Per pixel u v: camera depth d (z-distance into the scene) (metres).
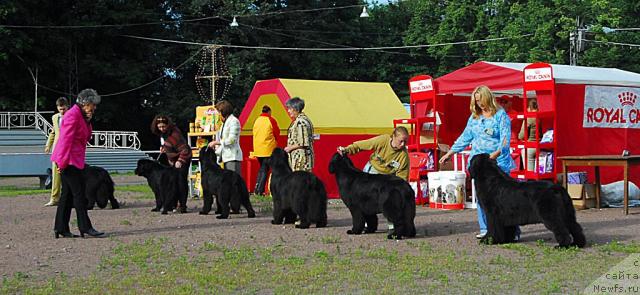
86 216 9.97
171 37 40.25
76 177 9.84
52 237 10.00
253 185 16.94
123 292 6.54
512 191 8.72
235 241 9.45
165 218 12.11
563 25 37.50
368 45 45.03
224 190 11.95
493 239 8.99
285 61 41.94
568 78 13.54
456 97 15.34
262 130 14.84
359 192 9.74
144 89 41.34
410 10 48.94
